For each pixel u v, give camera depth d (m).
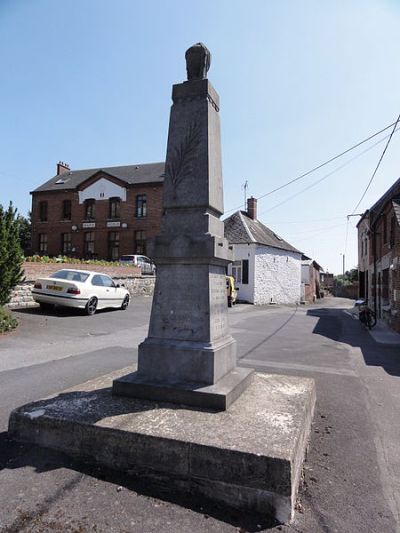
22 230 42.16
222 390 3.68
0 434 3.63
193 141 4.25
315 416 4.68
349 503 2.82
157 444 2.94
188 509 2.64
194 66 4.43
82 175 36.91
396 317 13.48
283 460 2.61
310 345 10.30
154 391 3.78
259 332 12.61
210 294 4.02
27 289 14.59
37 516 2.51
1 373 6.17
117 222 32.84
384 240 16.41
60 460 3.16
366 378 6.76
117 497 2.73
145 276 24.30
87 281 14.07
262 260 28.34
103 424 3.17
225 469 2.74
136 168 35.81
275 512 2.60
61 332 10.47
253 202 32.78
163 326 4.10
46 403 3.71
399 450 3.76
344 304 35.59
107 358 7.50
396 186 15.85
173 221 4.22
